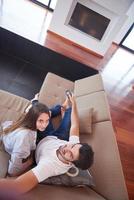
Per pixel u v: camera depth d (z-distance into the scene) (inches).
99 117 68.2
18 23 133.7
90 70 131.2
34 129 49.7
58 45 136.5
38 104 52.9
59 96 81.2
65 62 124.4
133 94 136.5
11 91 95.1
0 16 131.4
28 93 98.4
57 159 43.8
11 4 148.6
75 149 42.5
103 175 52.7
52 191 42.1
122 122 111.0
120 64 160.7
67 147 44.3
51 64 120.8
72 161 42.7
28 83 103.6
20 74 106.2
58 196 41.2
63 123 63.4
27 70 111.0
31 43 113.0
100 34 140.3
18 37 110.1
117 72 149.8
